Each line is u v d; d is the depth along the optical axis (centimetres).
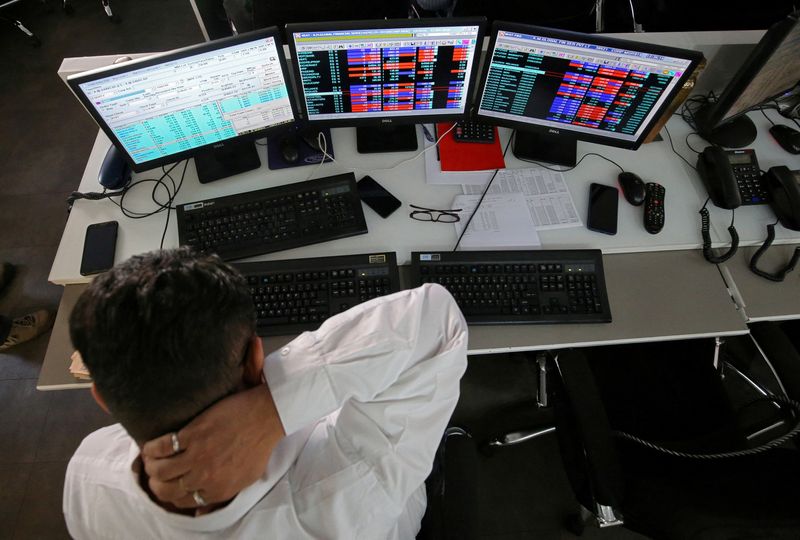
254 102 131
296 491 65
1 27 295
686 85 136
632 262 139
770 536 82
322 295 125
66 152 249
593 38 118
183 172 147
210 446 55
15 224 228
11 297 211
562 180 148
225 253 132
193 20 297
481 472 176
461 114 145
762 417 165
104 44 288
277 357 66
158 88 118
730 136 155
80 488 72
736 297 134
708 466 113
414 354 74
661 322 129
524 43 123
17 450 181
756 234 141
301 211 136
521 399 190
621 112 136
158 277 51
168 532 65
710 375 143
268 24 169
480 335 126
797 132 155
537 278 130
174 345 49
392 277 128
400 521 88
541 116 143
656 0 225
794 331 154
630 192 144
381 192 143
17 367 196
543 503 172
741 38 146
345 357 67
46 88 271
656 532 101
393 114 143
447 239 138
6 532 167
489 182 147
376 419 69
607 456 114
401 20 118
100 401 55
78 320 51
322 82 131
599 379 144
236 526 63
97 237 134
